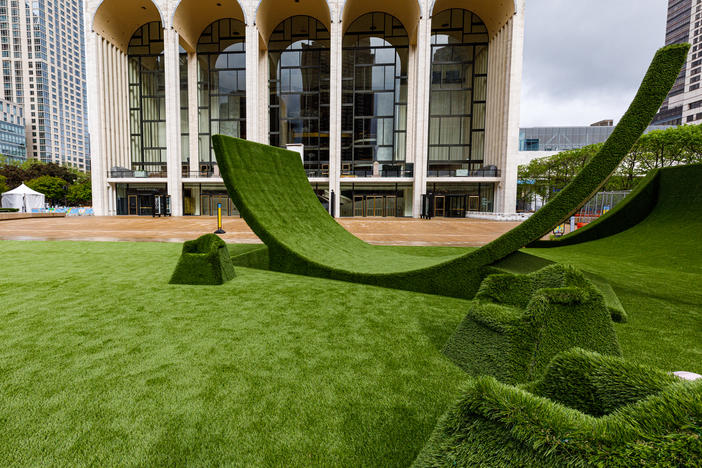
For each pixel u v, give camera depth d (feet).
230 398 6.01
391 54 90.38
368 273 14.48
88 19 79.97
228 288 13.80
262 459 4.61
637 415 2.34
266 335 8.95
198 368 7.09
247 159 18.75
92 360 7.38
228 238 35.17
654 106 9.53
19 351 7.77
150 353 7.76
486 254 12.03
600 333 6.45
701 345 8.59
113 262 19.94
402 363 7.43
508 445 2.64
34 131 344.28
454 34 89.97
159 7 78.79
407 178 81.51
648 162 85.92
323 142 91.86
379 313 10.85
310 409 5.72
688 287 14.28
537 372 5.82
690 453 1.89
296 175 23.18
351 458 4.64
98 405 5.74
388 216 85.66
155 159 94.43
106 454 4.67
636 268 17.93
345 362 7.45
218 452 4.73
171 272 16.96
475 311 7.34
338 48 77.87
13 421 5.30
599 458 2.12
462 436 2.98
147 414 5.52
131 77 93.35
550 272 7.93
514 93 77.15
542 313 6.06
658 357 7.91
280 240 17.11
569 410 2.69
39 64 340.39
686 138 73.36
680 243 18.67
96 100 81.87
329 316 10.52
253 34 79.15
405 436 5.07
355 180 81.61
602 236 21.54
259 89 89.51
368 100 91.25
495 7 81.15
